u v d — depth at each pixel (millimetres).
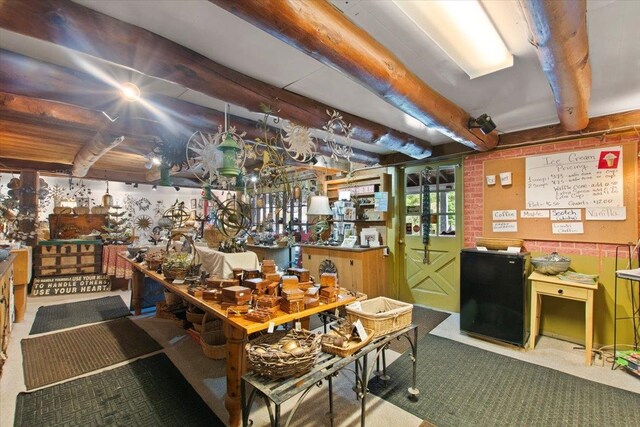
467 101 2672
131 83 2225
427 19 1508
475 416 2059
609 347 3057
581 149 3246
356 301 2283
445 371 2646
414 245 4742
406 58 1949
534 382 2475
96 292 5453
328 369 1637
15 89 1939
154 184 7703
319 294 2242
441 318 4043
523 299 3074
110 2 1425
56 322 3818
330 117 2771
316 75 2203
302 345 1781
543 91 2465
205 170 2658
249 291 2070
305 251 5246
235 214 2512
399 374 2590
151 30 1668
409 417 2047
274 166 2717
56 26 1377
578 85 1820
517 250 3461
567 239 3324
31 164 5527
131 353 2939
